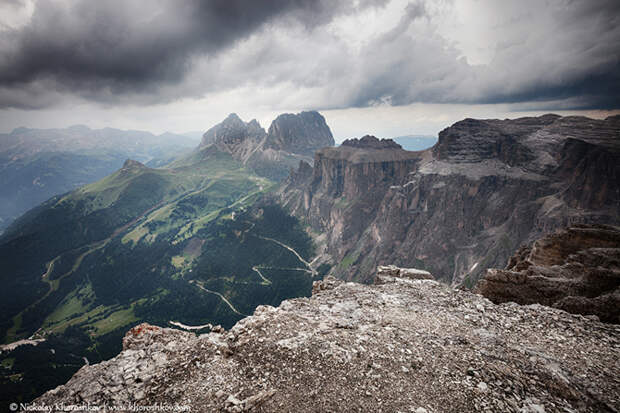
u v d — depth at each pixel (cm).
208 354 1503
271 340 1553
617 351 1495
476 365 1324
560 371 1262
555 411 1070
